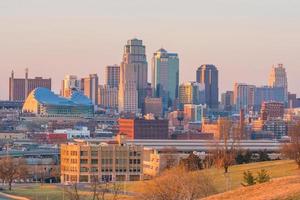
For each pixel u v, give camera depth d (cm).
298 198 19988
